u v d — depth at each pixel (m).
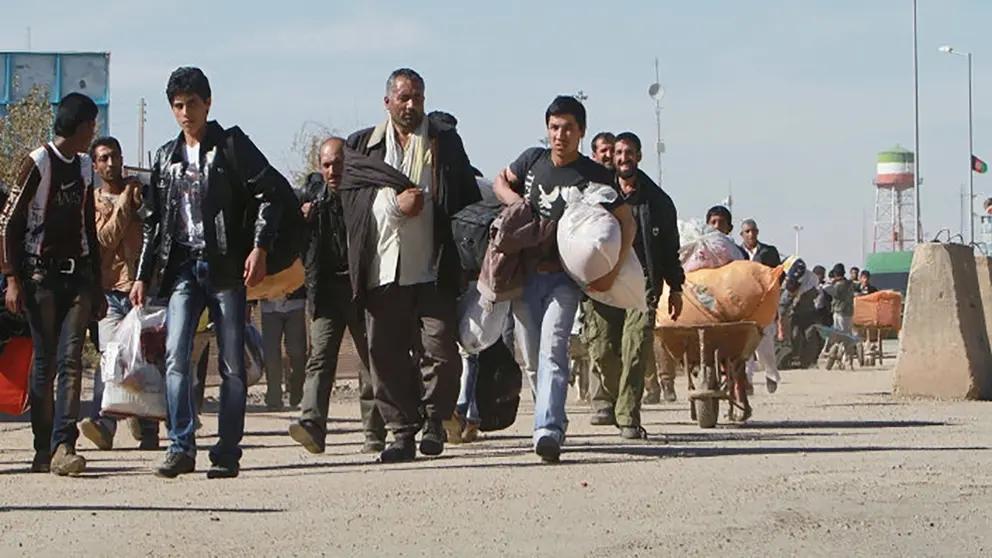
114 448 14.61
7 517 9.40
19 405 12.55
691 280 16.16
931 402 20.09
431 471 11.53
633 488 10.33
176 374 11.33
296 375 20.39
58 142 11.91
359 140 12.42
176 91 11.14
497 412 13.77
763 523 8.94
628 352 14.15
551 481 10.75
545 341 11.93
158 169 11.28
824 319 37.12
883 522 9.04
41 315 11.88
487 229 12.34
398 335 12.42
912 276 20.73
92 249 12.05
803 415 17.73
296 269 12.36
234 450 11.34
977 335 20.83
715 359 16.06
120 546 8.32
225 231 11.15
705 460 12.07
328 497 10.09
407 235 12.24
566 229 11.86
